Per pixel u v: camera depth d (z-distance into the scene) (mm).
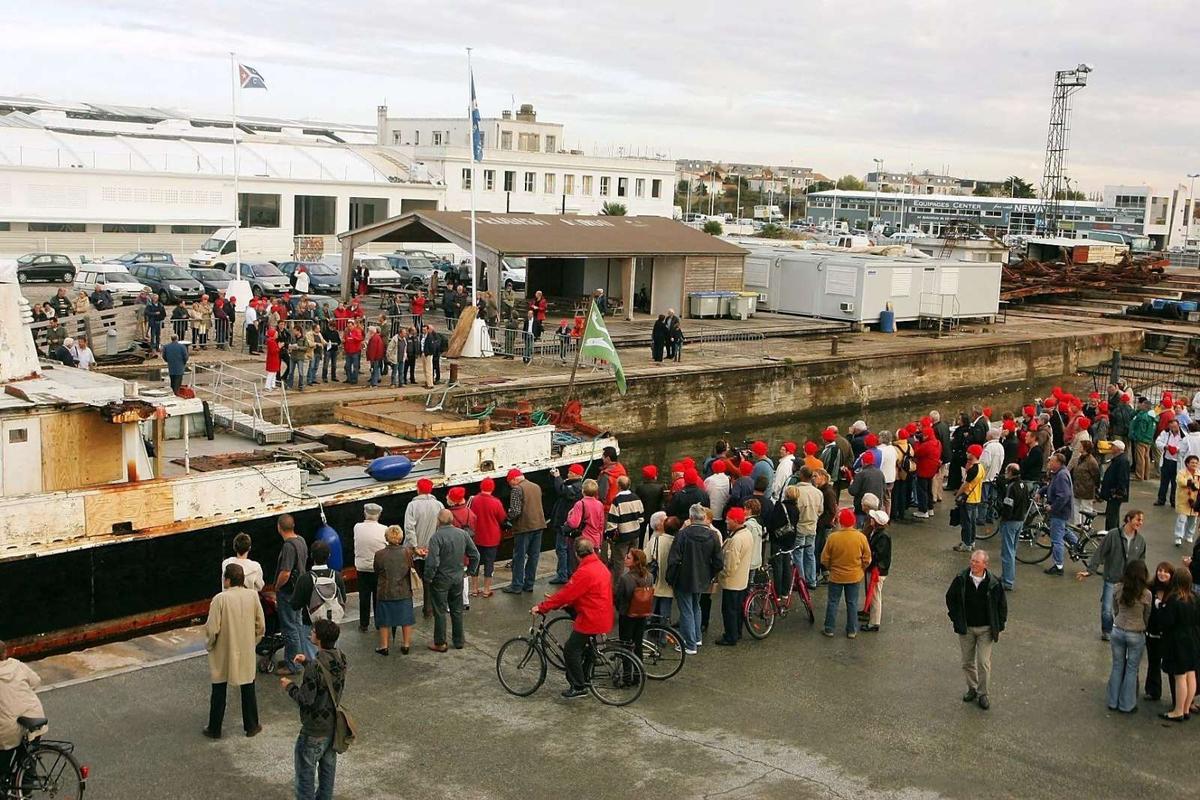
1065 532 18516
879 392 44625
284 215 69500
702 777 11047
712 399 38000
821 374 41844
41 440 15891
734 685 13336
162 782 10531
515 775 10953
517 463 21469
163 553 16672
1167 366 52562
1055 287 71312
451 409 29703
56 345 26828
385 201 74375
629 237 47312
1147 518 22047
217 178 65750
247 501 17500
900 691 13328
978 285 56594
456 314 41500
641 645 13156
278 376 30703
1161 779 11312
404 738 11664
